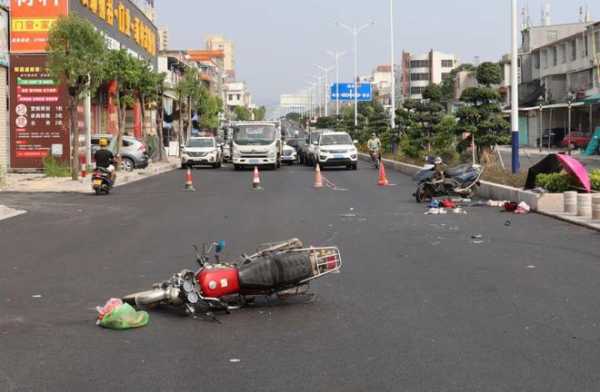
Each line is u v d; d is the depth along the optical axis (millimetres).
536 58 77000
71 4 37438
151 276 10703
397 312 8453
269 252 9109
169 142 66000
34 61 36125
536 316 8188
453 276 10531
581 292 9406
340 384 5996
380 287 9836
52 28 30156
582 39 64062
